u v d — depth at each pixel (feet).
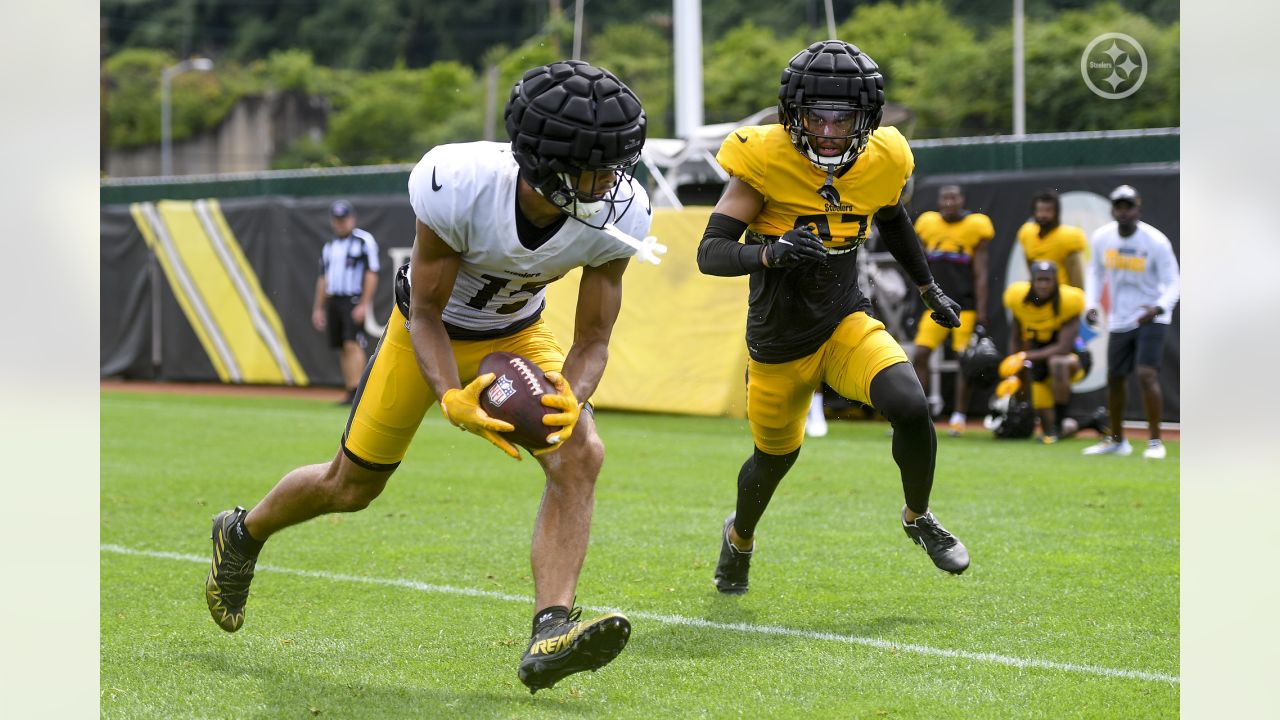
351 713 40.57
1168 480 86.84
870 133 48.75
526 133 36.68
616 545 66.54
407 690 42.86
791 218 50.29
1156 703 41.22
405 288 42.63
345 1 566.36
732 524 55.11
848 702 41.47
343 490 44.70
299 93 515.50
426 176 38.75
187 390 162.40
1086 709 40.73
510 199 38.73
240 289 164.04
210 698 42.09
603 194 37.91
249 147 521.24
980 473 90.43
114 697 42.14
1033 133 333.62
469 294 42.19
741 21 458.09
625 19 490.49
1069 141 136.26
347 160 493.36
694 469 93.40
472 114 472.03
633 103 37.09
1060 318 109.09
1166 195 116.67
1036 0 382.01
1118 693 42.27
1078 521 72.28
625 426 119.24
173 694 42.45
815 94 47.39
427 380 39.96
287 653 47.19
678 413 123.34
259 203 161.79
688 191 133.18
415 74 519.60
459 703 41.50
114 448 106.52
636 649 47.50
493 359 39.83
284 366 161.27
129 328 173.58
